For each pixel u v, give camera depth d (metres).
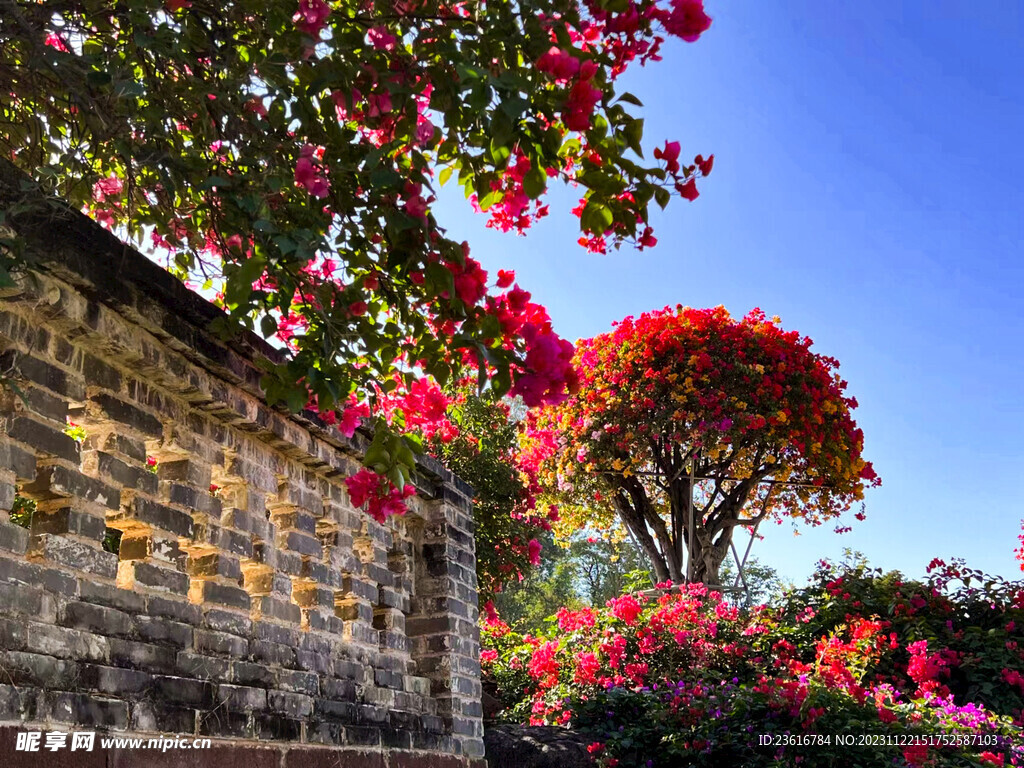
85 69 2.67
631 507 15.41
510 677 10.24
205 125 2.90
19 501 4.87
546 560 29.41
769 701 7.43
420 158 2.94
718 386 13.53
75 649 2.56
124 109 2.77
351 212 2.96
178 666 3.00
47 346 2.67
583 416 14.01
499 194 3.28
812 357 14.19
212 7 2.88
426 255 2.91
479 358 2.81
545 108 2.73
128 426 2.98
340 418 3.42
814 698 7.27
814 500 15.03
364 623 4.35
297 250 2.52
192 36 2.87
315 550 4.00
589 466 13.99
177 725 2.89
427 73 2.83
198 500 3.30
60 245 2.59
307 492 4.03
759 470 14.42
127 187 3.43
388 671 4.44
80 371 2.79
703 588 10.88
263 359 2.85
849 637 9.83
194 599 3.28
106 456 2.88
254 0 2.78
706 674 8.73
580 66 2.71
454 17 2.85
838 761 6.94
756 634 9.90
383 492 3.26
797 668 8.66
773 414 13.39
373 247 3.02
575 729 7.93
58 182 2.81
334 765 3.67
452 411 8.98
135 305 2.90
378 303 3.20
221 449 3.49
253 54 2.98
